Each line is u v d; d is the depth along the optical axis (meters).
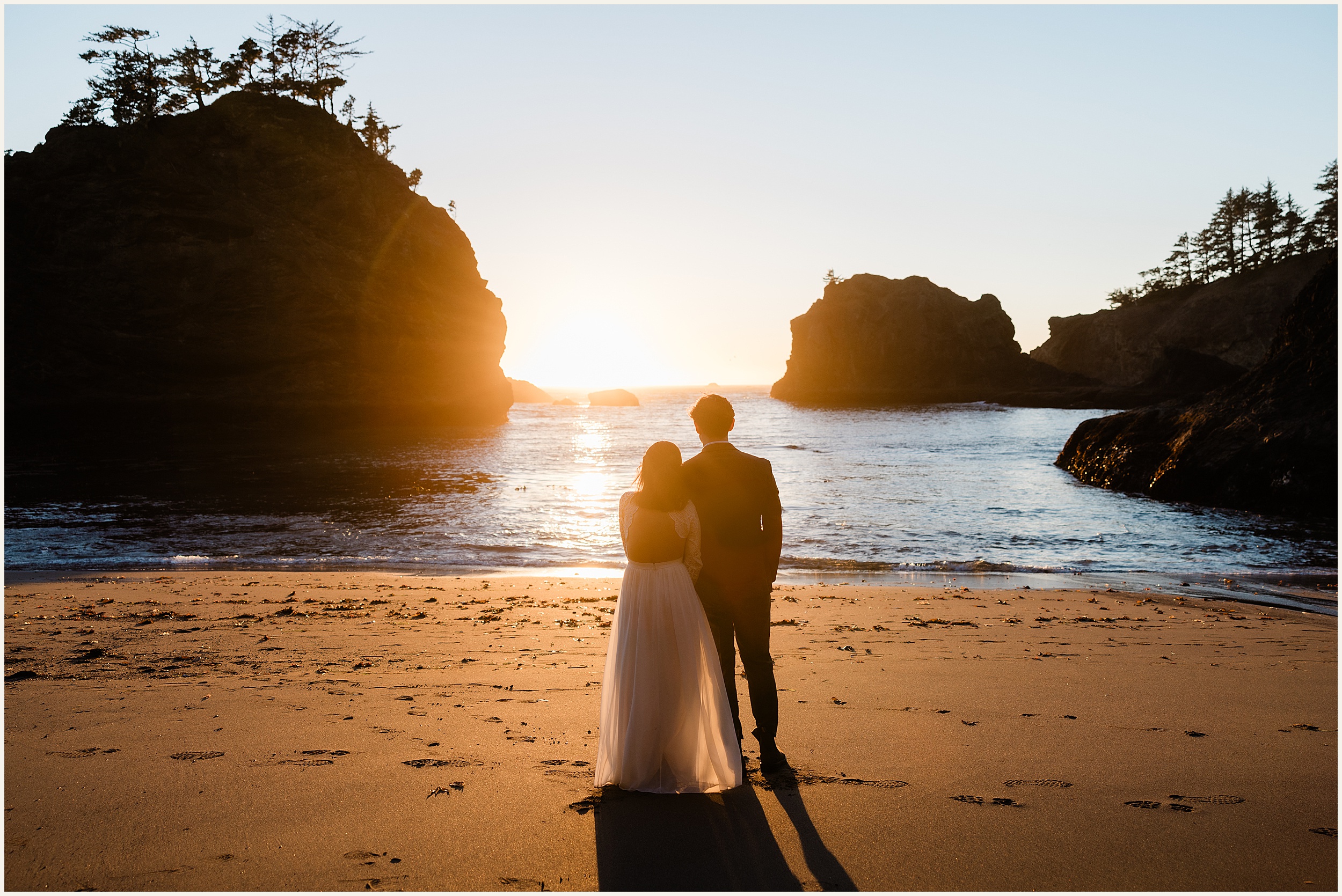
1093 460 25.22
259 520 16.62
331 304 51.34
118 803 2.91
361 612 7.81
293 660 5.58
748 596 3.36
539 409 104.75
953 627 7.18
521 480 25.14
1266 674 5.20
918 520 16.44
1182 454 21.17
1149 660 5.70
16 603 8.16
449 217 66.31
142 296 46.31
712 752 3.14
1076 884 2.37
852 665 5.48
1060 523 16.28
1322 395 19.91
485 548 13.35
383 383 54.47
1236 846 2.61
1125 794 3.06
